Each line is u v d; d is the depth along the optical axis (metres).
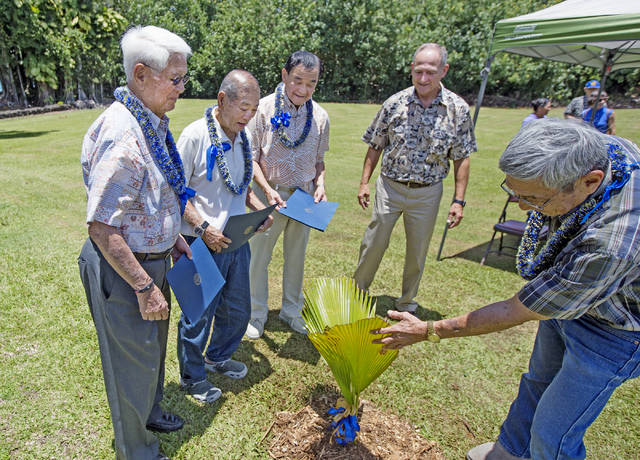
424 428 2.38
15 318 3.08
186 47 1.58
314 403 2.49
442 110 3.10
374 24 24.94
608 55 5.56
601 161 1.30
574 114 6.76
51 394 2.41
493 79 24.88
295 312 3.31
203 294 1.89
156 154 1.62
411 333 1.74
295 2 25.25
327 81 27.14
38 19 14.92
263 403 2.48
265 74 25.62
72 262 4.04
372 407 2.49
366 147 11.66
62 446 2.10
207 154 2.20
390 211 3.32
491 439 2.33
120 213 1.50
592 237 1.32
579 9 3.63
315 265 4.43
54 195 6.20
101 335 1.72
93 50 17.66
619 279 1.34
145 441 1.98
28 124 13.96
